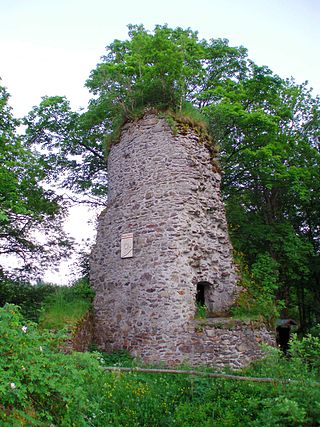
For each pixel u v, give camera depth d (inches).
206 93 756.6
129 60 677.3
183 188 534.3
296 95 891.4
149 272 514.6
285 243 784.9
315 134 895.7
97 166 898.1
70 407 236.2
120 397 356.2
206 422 320.8
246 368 445.1
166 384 387.2
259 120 714.8
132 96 628.7
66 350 472.7
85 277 767.1
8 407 207.9
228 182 847.7
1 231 752.3
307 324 969.5
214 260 539.5
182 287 497.0
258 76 764.6
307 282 910.4
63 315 517.7
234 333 461.7
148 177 552.4
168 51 624.1
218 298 529.7
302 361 344.2
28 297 797.2
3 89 673.6
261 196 928.9
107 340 532.7
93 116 791.1
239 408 330.6
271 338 494.6
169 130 556.7
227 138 799.1
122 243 550.9
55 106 828.0
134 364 465.1
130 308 520.4
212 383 373.7
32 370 210.1
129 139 587.8
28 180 701.9
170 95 609.3
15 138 655.8
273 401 303.6
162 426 327.9
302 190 757.3
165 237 516.7
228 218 844.6
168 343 478.3
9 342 215.8
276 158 727.1
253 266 732.7
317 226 960.9
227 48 847.1
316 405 282.0
